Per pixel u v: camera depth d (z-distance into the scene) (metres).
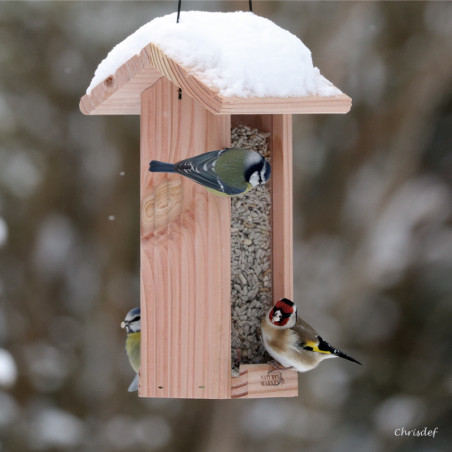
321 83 5.70
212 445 13.51
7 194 14.13
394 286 14.32
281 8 13.59
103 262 14.36
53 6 13.75
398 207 14.16
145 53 5.96
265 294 6.60
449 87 14.13
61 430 13.43
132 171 14.43
